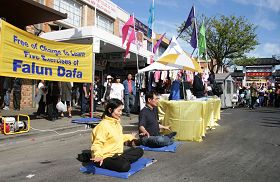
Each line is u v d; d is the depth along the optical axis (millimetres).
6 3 8273
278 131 9258
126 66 18125
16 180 4348
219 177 4559
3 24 7750
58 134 8078
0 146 6516
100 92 15641
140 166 4930
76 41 12539
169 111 7602
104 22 20078
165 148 6309
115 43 12984
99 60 16406
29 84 13406
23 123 7680
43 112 10805
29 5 8414
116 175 4477
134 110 13867
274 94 24766
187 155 5914
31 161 5418
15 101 12734
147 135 6473
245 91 22203
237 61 36844
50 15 9336
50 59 9242
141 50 15688
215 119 10219
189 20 11781
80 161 5406
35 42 8711
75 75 10109
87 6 17719
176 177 4512
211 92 15188
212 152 6219
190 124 7363
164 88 13859
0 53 7711
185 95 10758
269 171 4906
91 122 9398
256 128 9883
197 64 9883
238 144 7094
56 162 5344
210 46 33656
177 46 9594
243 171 4887
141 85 14273
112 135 4746
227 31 32562
